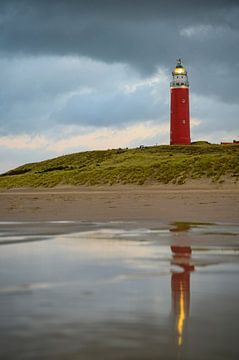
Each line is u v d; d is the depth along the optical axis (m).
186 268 13.71
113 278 12.37
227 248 17.70
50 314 8.99
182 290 10.95
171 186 66.31
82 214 34.91
